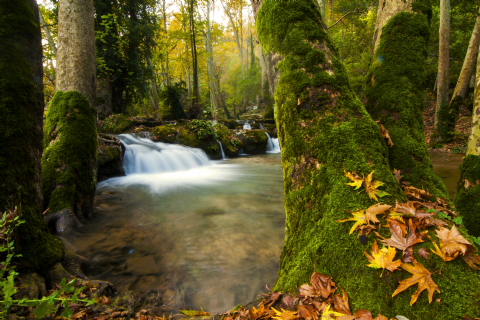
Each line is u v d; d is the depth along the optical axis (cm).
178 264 283
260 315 141
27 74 209
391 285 116
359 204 146
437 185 191
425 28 228
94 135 406
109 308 191
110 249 318
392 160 199
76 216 375
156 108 1925
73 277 219
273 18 202
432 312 105
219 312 209
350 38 1838
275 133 1709
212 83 2450
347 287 125
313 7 204
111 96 1482
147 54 1636
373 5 1853
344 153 164
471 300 104
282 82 192
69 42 418
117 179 758
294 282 148
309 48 186
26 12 209
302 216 170
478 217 221
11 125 196
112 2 1391
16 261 182
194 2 2023
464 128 1242
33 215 209
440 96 1143
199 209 478
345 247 136
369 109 234
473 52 1103
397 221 134
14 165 197
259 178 791
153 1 1631
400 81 219
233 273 265
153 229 380
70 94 391
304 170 177
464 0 1388
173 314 202
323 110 177
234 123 1686
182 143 1129
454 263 116
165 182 727
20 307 153
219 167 1016
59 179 362
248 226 390
